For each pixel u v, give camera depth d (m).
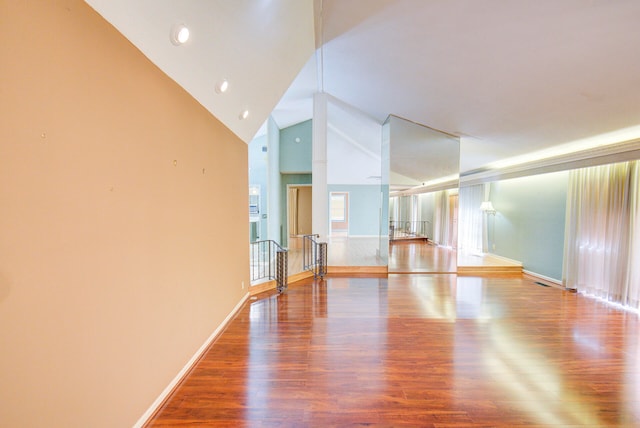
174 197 2.09
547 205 5.57
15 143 0.99
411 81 3.93
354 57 3.74
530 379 2.27
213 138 2.83
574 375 2.33
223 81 2.56
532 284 5.18
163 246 1.94
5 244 0.97
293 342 2.85
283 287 4.59
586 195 4.63
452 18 2.43
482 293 4.57
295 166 7.73
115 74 1.47
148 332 1.77
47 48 1.10
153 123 1.81
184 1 1.67
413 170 5.95
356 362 2.49
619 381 2.25
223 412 1.87
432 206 7.47
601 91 2.71
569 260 4.83
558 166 5.09
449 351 2.69
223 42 2.19
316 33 3.30
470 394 2.08
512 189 6.57
